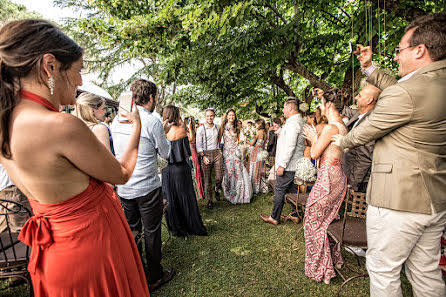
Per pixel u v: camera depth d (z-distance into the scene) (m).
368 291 2.05
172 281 2.29
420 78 1.21
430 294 1.33
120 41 4.85
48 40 0.76
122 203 2.15
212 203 4.34
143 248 2.88
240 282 2.24
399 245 1.29
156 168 2.11
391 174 1.28
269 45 4.64
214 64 4.97
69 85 0.85
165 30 4.52
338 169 2.10
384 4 3.42
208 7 3.45
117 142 1.99
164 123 2.95
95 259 0.91
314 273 2.20
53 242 0.87
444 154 1.23
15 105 0.73
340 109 2.08
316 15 4.80
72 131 0.75
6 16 10.54
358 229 2.07
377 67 1.81
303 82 10.61
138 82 2.06
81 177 0.86
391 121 1.23
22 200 2.09
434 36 1.19
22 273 1.63
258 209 4.06
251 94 7.55
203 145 4.25
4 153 0.76
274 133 5.58
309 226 2.21
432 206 1.21
